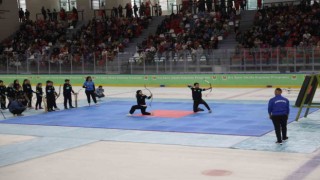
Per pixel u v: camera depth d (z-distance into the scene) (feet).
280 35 106.01
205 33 118.11
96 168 34.06
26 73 126.31
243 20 123.54
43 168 34.58
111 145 42.93
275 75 97.40
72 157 38.14
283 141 41.68
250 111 63.72
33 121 61.72
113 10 146.30
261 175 30.63
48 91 72.18
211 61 103.50
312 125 50.34
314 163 33.35
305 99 53.21
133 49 125.59
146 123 55.98
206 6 143.54
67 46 133.49
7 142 46.37
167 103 77.00
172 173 31.99
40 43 139.85
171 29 128.06
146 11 144.05
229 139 43.83
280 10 117.91
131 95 93.30
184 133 48.06
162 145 42.09
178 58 107.34
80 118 62.90
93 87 78.59
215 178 30.35
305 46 94.73
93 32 137.18
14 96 71.77
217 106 70.59
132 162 35.68
